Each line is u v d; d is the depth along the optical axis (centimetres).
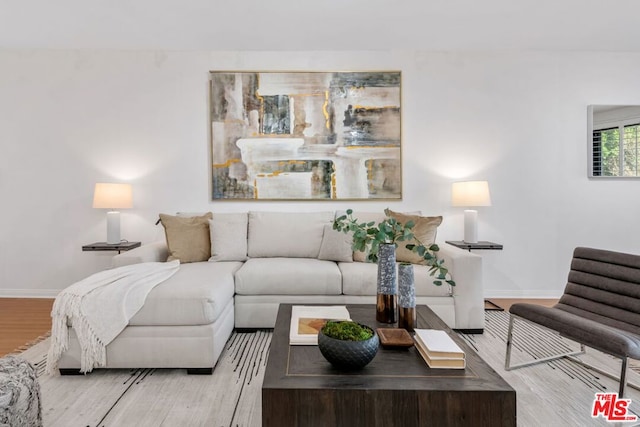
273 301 252
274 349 140
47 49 337
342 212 324
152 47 334
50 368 189
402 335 146
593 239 346
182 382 187
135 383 186
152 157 343
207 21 288
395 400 111
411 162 345
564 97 343
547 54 342
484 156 345
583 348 213
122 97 341
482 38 318
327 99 341
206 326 196
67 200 343
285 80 340
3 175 341
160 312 192
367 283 248
